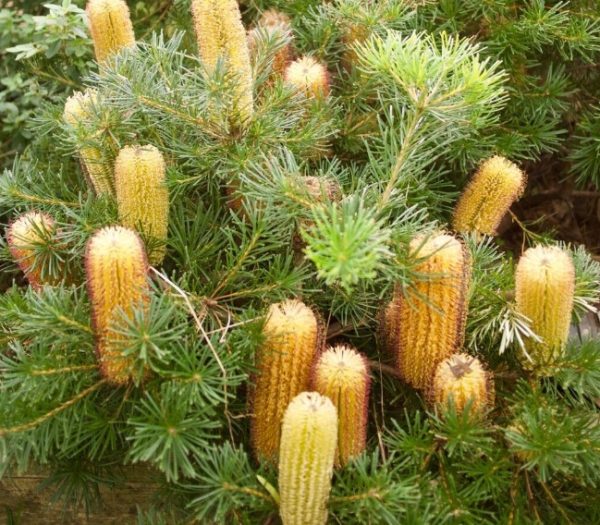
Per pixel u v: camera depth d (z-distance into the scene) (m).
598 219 1.67
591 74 1.59
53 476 1.08
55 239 1.14
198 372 0.97
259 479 0.96
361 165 1.41
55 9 1.51
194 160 1.18
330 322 1.22
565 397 1.12
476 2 1.45
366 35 1.35
